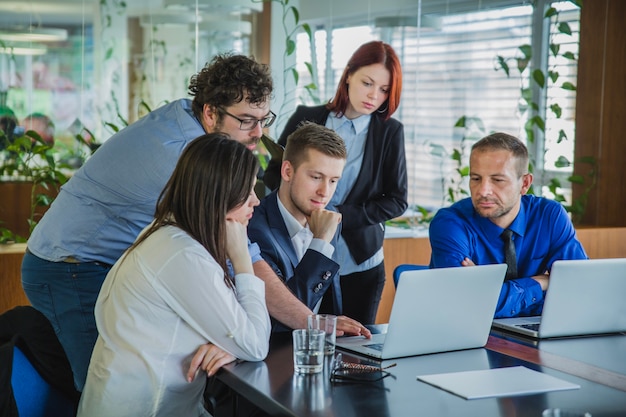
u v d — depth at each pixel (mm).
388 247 4480
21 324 1931
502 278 2088
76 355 2412
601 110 5336
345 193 3445
